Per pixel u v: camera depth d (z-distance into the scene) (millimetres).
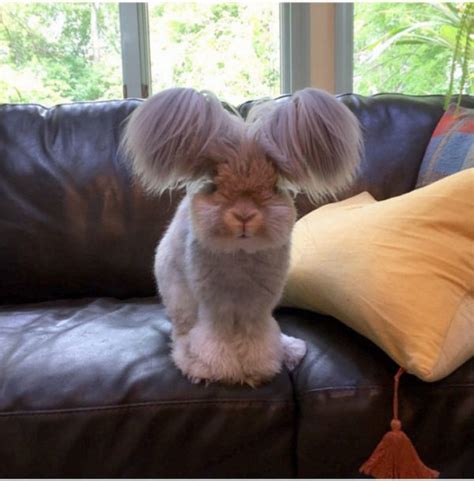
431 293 852
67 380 863
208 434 847
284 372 924
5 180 1333
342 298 928
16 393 845
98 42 1870
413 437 859
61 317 1148
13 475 843
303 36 1896
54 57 1871
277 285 909
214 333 902
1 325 1087
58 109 1437
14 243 1312
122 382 864
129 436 842
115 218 1341
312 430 852
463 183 931
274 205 785
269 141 779
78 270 1333
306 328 1062
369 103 1450
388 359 906
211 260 861
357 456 855
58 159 1354
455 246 892
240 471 868
